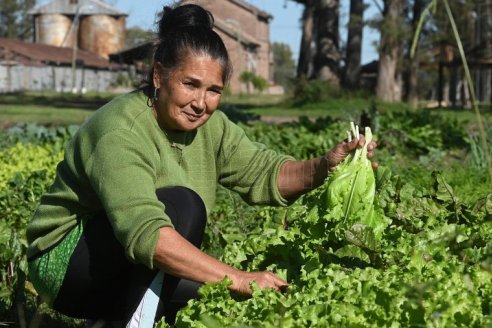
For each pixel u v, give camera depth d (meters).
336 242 4.33
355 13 47.97
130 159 4.10
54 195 4.39
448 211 5.08
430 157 13.97
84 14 89.38
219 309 3.71
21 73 76.44
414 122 16.95
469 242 4.11
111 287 4.41
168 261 3.95
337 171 4.41
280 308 3.48
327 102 44.88
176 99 4.19
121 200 4.02
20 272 5.48
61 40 90.50
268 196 4.70
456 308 3.42
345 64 48.94
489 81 61.91
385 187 5.22
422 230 4.58
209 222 6.99
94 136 4.20
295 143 14.07
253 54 79.31
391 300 3.43
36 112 35.41
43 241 4.42
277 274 4.22
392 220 4.71
